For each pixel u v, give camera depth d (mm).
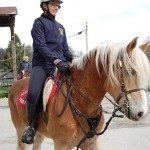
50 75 4234
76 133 3859
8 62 30984
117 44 3604
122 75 3412
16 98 5000
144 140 7055
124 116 3740
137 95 3342
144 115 3332
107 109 11367
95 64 3773
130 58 3379
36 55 4332
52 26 4293
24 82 5039
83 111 3875
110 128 8375
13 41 17266
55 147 3957
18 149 5191
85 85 3844
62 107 3844
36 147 5125
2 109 12945
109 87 3584
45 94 4090
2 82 19797
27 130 4328
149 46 3615
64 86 4004
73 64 4059
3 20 17453
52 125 3955
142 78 3332
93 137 4004
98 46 3789
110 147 6531
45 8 4316
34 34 4199
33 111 4223
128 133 7773
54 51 4305
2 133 8250
